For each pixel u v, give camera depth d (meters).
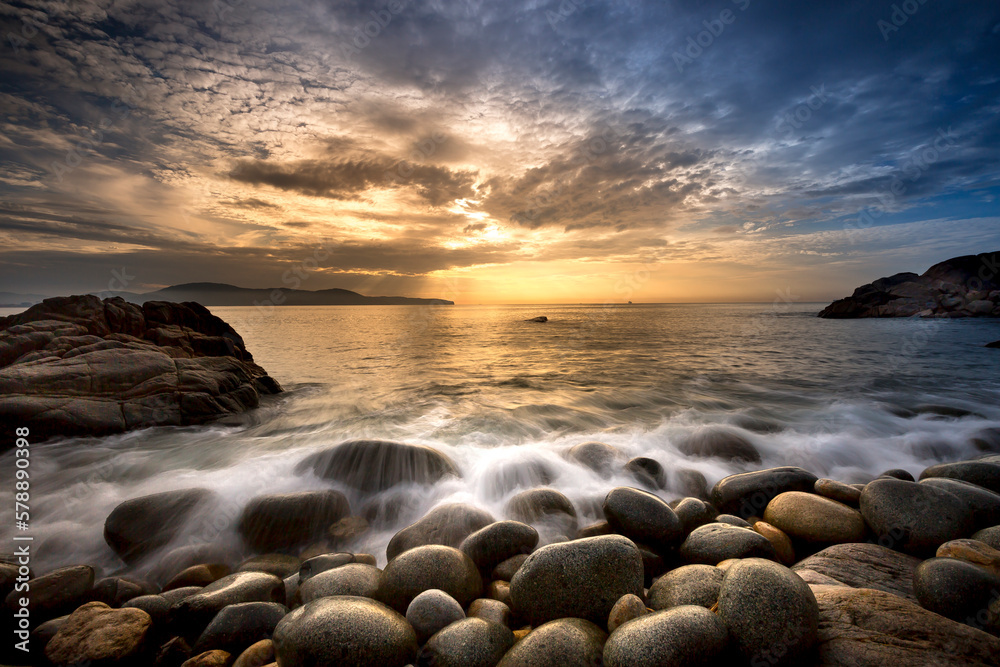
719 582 3.21
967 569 3.05
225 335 15.86
